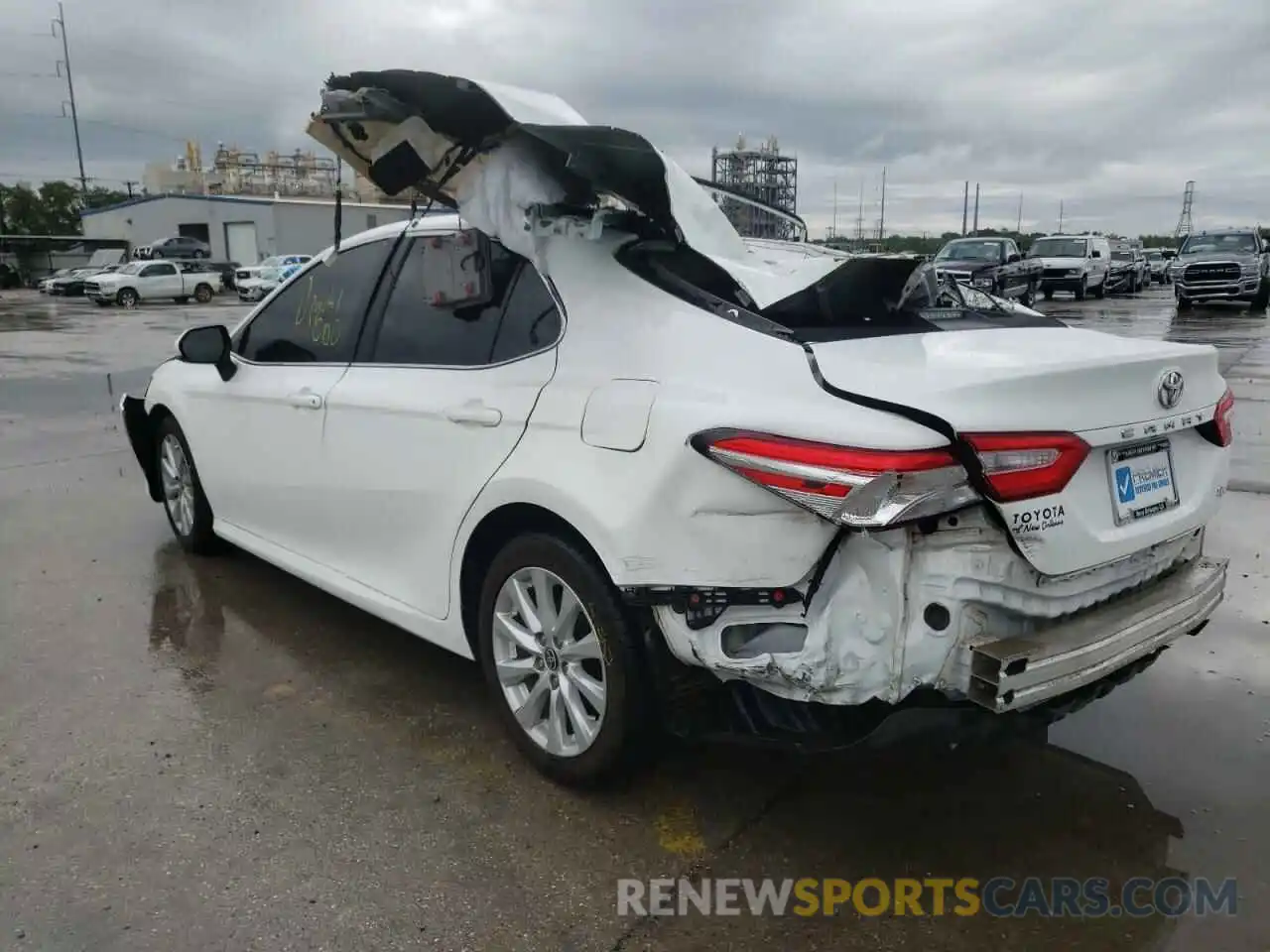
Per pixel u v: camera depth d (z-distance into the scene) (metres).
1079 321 21.17
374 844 2.80
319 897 2.58
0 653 4.05
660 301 2.80
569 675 2.97
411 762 3.25
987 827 2.91
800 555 2.36
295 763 3.23
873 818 2.95
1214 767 3.22
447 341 3.36
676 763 3.22
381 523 3.59
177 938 2.43
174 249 48.94
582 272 2.97
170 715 3.55
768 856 2.77
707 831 2.88
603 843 2.82
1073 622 2.56
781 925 2.51
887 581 2.34
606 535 2.64
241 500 4.52
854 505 2.24
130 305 33.47
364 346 3.72
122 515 6.09
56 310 31.03
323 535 3.97
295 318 4.15
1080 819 2.95
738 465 2.37
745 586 2.44
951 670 2.39
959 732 2.51
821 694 2.40
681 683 2.69
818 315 2.89
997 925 2.52
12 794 3.03
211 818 2.92
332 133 3.12
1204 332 18.27
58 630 4.29
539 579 2.98
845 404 2.36
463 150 3.11
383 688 3.78
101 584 4.86
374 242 3.80
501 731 3.45
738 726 2.65
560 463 2.80
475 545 3.23
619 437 2.65
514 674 3.14
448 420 3.20
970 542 2.38
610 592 2.75
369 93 2.89
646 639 2.71
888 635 2.35
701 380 2.58
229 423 4.44
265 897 2.58
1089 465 2.56
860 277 2.96
